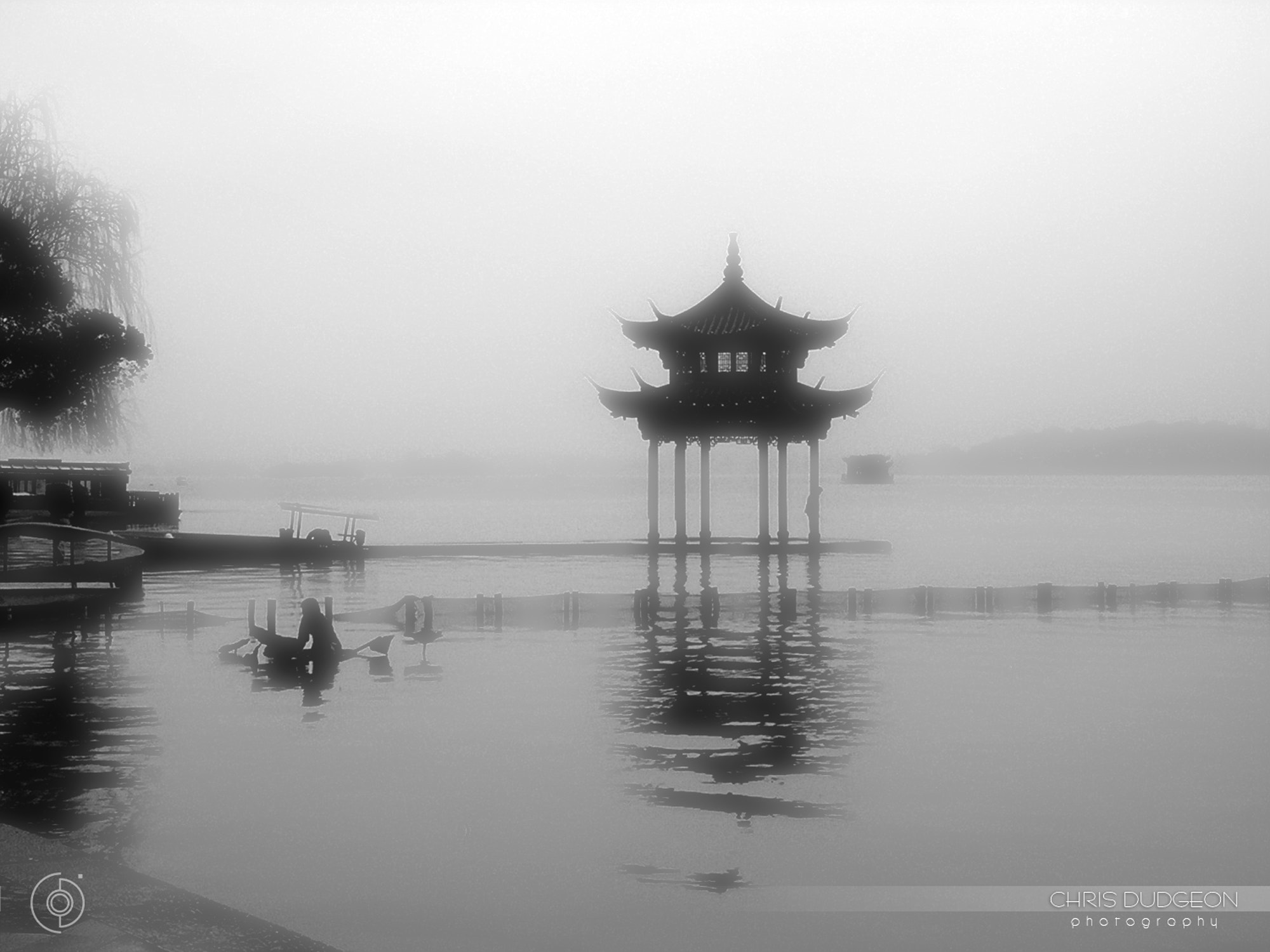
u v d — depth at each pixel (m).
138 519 114.50
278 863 19.44
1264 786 24.22
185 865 19.34
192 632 46.47
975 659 40.12
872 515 187.50
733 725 29.64
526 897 18.11
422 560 83.38
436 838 20.81
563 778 24.66
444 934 16.84
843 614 52.97
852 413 88.81
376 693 34.00
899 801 23.12
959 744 27.78
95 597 51.44
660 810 22.55
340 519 178.62
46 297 58.81
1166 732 28.97
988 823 21.84
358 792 23.53
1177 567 82.00
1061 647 43.06
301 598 59.25
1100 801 23.16
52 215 60.09
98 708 31.66
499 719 30.34
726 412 86.50
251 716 30.67
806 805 22.88
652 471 88.12
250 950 12.35
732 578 71.12
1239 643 44.16
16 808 22.23
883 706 32.31
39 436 63.38
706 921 17.39
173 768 25.33
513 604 52.41
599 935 16.73
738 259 88.69
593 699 33.16
